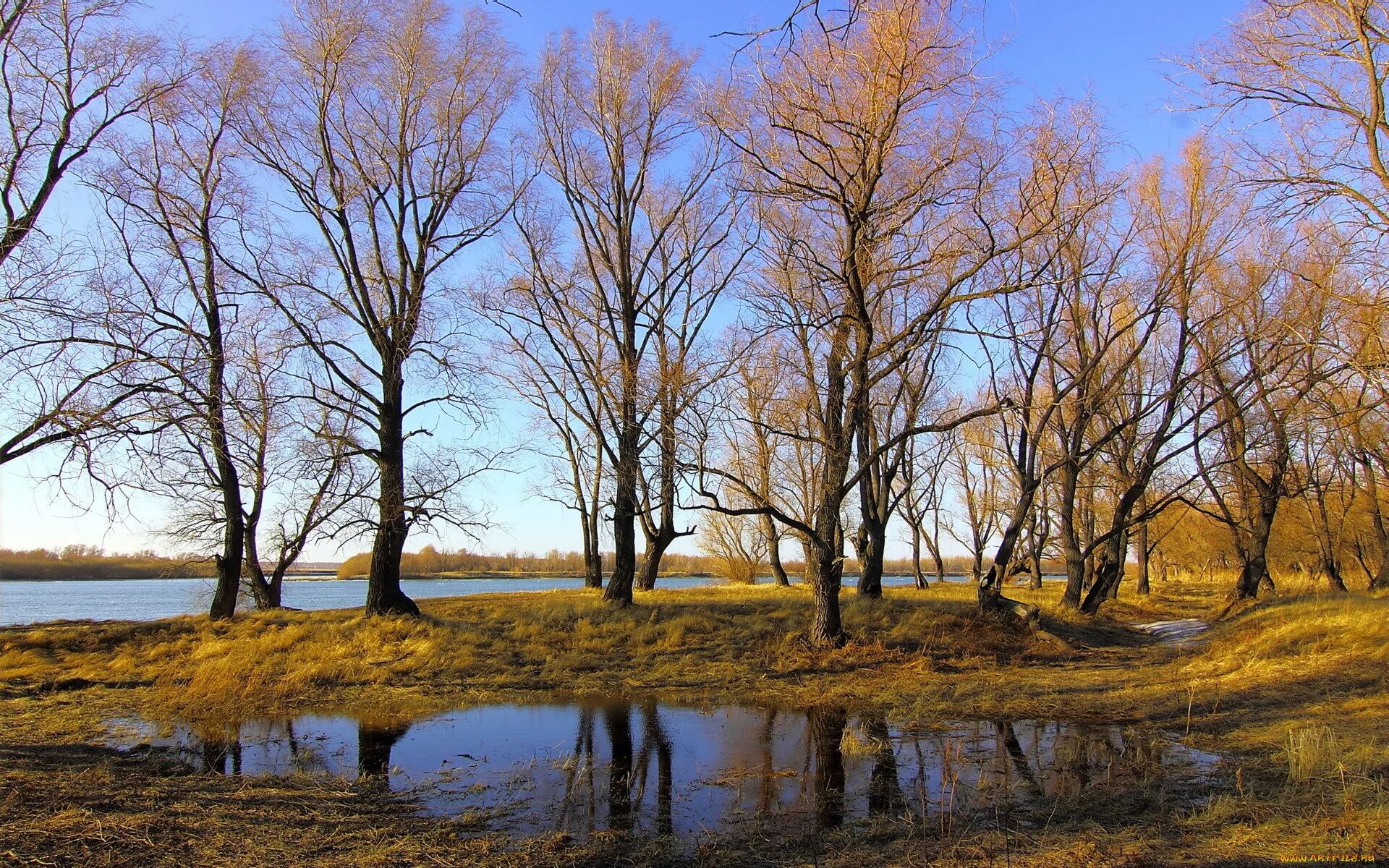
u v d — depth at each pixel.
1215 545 45.22
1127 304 24.08
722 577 57.28
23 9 10.76
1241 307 22.05
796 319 17.08
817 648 17.00
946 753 9.25
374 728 10.91
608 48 23.11
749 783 8.22
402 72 20.17
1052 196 16.98
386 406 20.08
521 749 9.70
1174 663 16.02
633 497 23.38
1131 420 22.23
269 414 17.09
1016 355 23.11
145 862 5.65
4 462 9.15
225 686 12.76
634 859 6.17
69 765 8.47
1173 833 6.30
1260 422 26.06
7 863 5.39
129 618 30.47
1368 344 12.02
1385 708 9.69
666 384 17.03
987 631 19.53
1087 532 38.66
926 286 16.27
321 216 19.91
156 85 13.55
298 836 6.45
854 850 6.24
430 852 6.18
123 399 9.77
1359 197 10.39
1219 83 11.28
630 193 23.80
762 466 27.67
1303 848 5.60
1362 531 36.66
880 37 14.34
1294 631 15.37
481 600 28.55
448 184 20.88
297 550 26.19
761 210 17.56
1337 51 10.30
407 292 20.31
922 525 48.81
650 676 14.91
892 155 15.54
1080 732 10.28
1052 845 6.12
